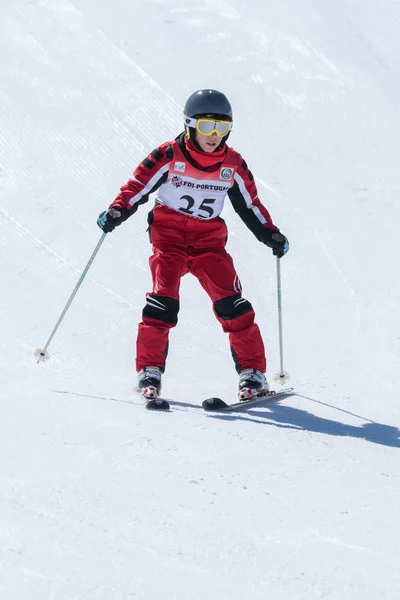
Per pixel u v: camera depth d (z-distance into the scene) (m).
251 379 18.30
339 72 35.47
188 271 19.23
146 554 10.08
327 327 22.83
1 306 23.27
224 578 9.64
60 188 28.89
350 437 15.63
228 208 28.44
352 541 10.77
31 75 34.34
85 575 9.49
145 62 35.41
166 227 18.81
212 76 34.94
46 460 12.88
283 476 13.02
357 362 20.80
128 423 15.15
